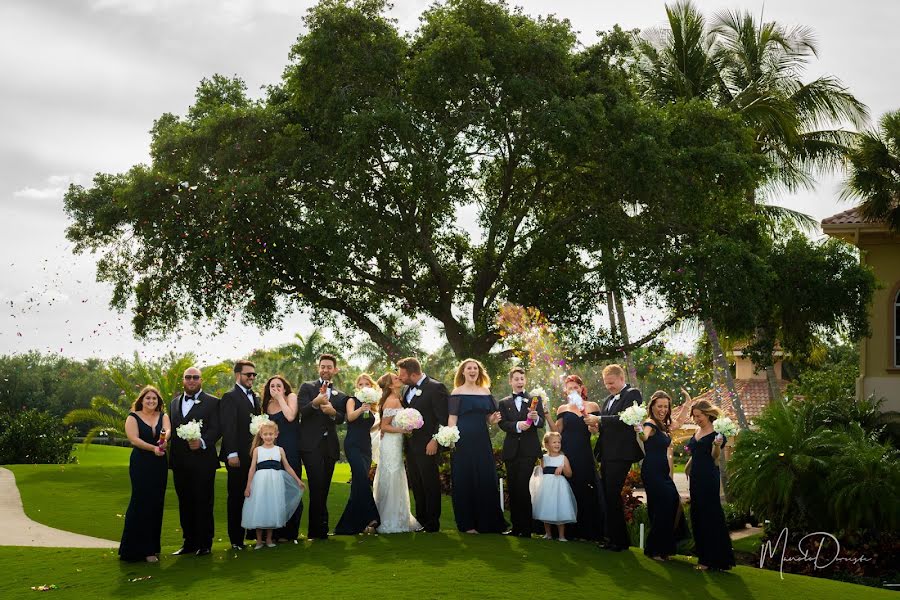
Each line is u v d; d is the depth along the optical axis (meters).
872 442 16.41
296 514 10.80
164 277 26.02
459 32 23.03
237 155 24.36
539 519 10.97
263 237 23.72
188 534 10.41
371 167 23.98
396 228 24.33
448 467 21.28
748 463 15.70
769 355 26.09
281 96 27.28
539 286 25.64
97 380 69.94
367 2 24.50
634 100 25.84
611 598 8.52
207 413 10.45
